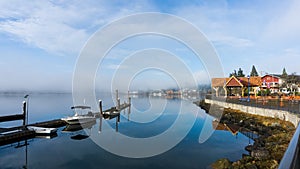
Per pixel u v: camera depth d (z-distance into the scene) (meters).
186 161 11.24
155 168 10.52
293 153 1.50
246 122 19.23
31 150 14.36
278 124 15.75
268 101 26.81
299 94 34.59
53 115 32.44
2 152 13.97
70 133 19.53
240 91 41.66
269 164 8.45
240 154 12.00
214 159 11.34
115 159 11.96
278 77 39.56
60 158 12.70
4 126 24.00
